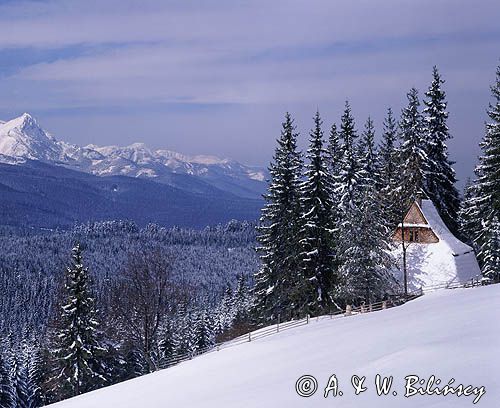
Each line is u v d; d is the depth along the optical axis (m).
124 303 57.75
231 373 26.91
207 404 19.92
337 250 45.81
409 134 56.97
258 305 51.44
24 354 82.94
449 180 59.72
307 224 46.78
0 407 66.75
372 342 24.50
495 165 49.12
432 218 50.06
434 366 16.92
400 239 50.75
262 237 50.44
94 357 52.03
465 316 25.89
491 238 50.56
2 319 166.50
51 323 57.97
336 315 43.94
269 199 50.16
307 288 46.94
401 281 49.03
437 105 59.12
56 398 58.03
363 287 44.62
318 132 48.91
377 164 63.84
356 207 46.66
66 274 52.66
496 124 49.66
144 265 60.28
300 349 28.73
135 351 66.75
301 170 50.22
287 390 18.91
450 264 47.34
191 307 109.88
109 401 27.78
